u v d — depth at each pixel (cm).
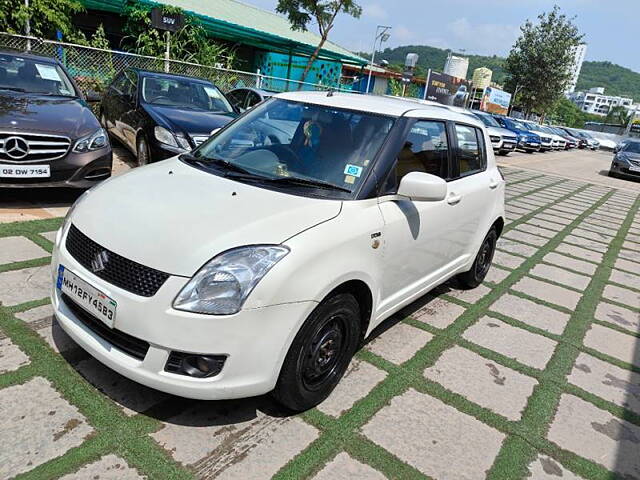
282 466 227
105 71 1122
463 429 274
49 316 319
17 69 602
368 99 356
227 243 225
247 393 228
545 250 693
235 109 827
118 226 242
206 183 282
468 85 3469
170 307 215
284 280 223
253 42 2162
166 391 223
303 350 241
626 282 592
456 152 390
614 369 370
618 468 260
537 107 4012
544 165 2008
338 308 258
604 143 4684
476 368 341
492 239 492
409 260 324
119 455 220
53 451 217
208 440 236
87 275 237
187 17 1427
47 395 250
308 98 353
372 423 266
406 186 287
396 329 381
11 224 459
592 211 1070
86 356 284
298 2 1802
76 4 1173
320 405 274
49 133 485
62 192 573
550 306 481
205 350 216
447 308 438
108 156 534
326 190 281
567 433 284
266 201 261
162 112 695
